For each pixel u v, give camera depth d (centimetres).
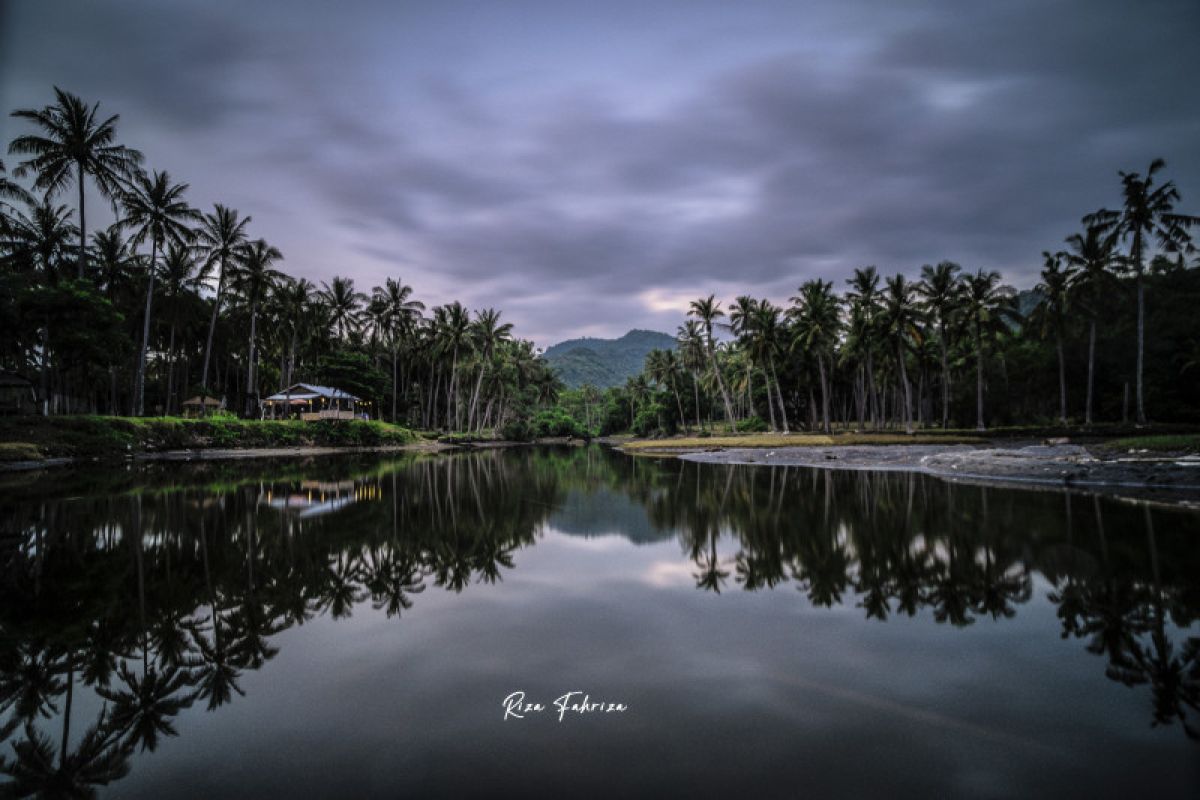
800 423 7638
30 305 3244
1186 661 580
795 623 712
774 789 378
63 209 4025
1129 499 1611
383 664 598
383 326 6894
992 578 889
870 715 481
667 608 780
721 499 1908
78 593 848
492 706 502
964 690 525
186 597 830
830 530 1310
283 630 700
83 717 492
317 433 5100
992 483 2122
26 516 1478
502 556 1107
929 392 6444
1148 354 5028
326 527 1390
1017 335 6153
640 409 11512
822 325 5409
